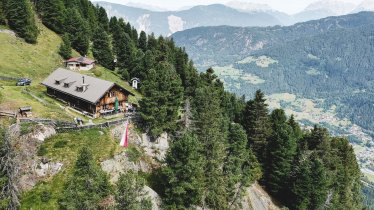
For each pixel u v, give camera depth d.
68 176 55.81
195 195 57.72
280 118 100.38
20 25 116.06
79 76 86.19
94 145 63.22
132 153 66.12
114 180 59.34
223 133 74.75
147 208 45.47
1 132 47.38
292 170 86.94
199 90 85.38
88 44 135.25
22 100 73.88
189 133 63.16
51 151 58.66
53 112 72.12
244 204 76.50
